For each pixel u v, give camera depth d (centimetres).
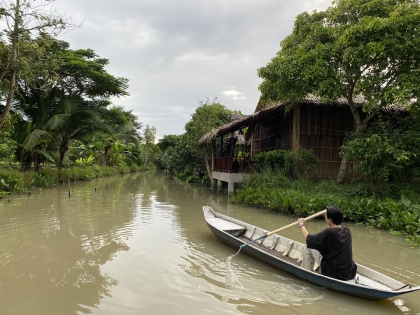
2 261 552
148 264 545
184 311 387
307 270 462
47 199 1302
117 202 1276
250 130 1655
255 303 413
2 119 1149
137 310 388
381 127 1138
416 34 949
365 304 418
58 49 1911
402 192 1034
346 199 1007
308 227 865
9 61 1133
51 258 570
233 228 700
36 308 390
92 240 686
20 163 1761
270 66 1184
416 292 461
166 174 3722
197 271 519
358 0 1048
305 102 1324
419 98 1021
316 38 1098
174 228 816
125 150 3803
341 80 1115
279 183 1239
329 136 1408
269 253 549
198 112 2269
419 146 1048
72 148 2814
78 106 2095
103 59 2266
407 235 782
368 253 649
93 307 393
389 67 1064
